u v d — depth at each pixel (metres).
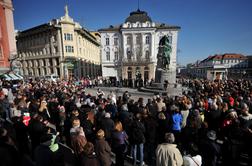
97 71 71.44
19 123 6.23
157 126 6.51
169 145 4.09
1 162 3.79
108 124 6.25
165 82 19.23
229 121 6.28
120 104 8.70
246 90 13.24
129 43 50.22
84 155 3.88
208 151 4.69
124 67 49.97
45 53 51.03
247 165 5.53
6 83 20.22
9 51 28.73
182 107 7.84
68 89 14.55
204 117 7.66
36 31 51.09
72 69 48.81
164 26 49.00
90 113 6.95
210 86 17.00
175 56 48.69
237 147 5.12
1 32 27.50
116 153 5.57
